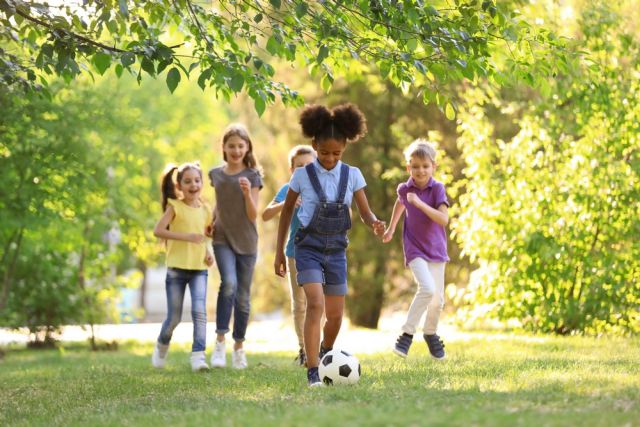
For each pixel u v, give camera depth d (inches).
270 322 1393.9
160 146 1499.8
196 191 431.8
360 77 492.1
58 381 429.4
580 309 619.8
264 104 340.5
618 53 607.8
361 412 230.2
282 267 332.2
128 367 487.2
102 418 281.6
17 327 853.2
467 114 669.3
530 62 388.2
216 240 435.8
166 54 328.2
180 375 410.3
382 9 343.0
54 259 861.2
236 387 340.5
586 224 616.1
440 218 399.5
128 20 359.3
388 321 1293.1
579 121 613.6
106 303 882.1
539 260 629.9
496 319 660.7
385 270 992.9
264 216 431.8
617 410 235.3
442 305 413.1
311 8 365.4
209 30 391.5
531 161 643.5
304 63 418.3
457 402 250.7
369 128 976.3
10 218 663.8
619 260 603.8
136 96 1354.6
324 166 324.8
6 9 332.5
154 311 1931.6
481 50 353.7
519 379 303.7
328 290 327.0
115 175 876.6
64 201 680.4
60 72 335.3
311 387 307.7
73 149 673.0
